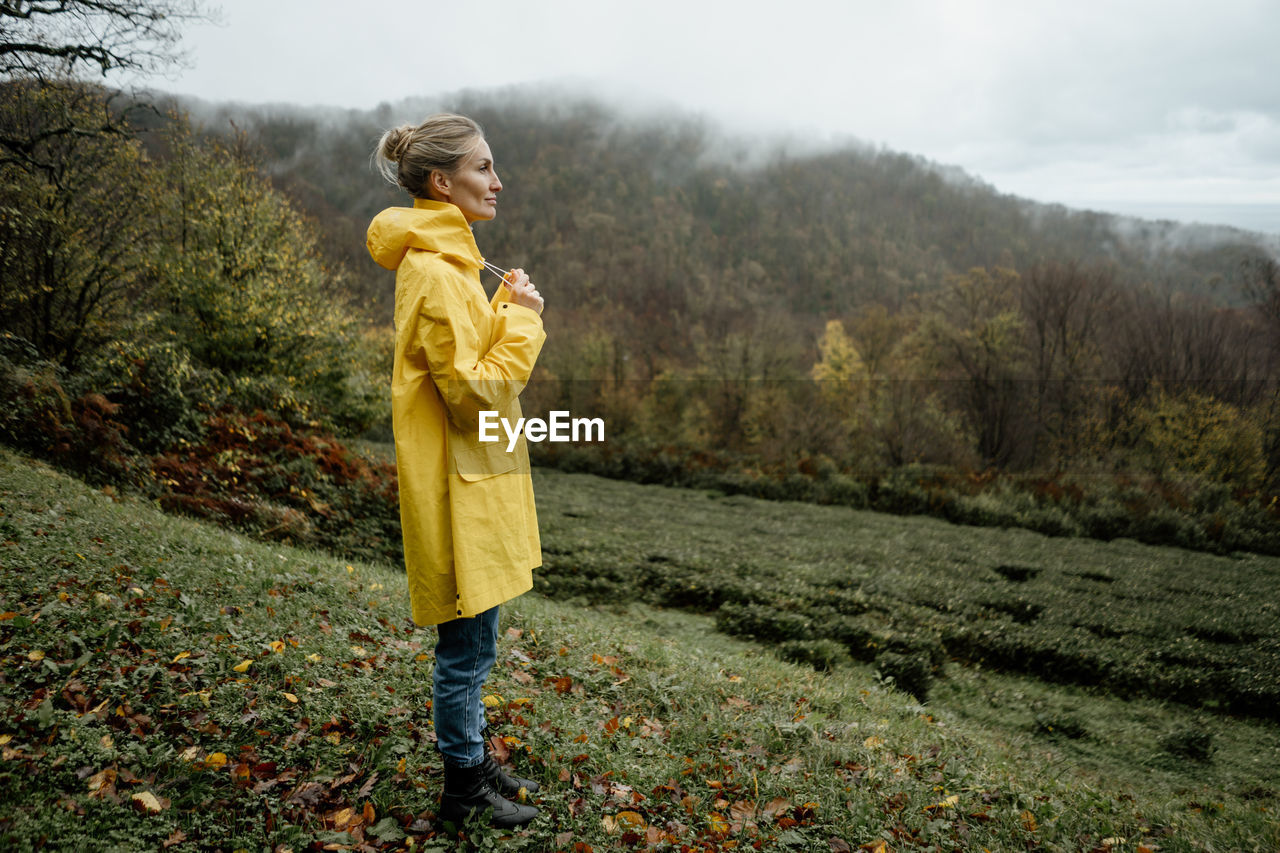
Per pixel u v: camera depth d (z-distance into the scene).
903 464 30.91
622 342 60.34
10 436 9.05
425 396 1.98
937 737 5.11
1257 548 20.62
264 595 4.36
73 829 1.96
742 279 117.56
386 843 2.15
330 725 2.73
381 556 10.63
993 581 14.27
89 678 2.75
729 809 2.78
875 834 2.74
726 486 29.53
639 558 14.33
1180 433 30.55
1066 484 25.53
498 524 2.05
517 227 133.38
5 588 3.53
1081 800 3.71
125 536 5.32
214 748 2.49
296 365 16.91
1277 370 34.66
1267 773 6.67
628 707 3.99
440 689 2.15
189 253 16.05
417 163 2.04
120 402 10.60
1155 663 9.58
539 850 2.24
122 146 14.77
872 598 11.88
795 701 5.13
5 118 13.12
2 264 12.72
